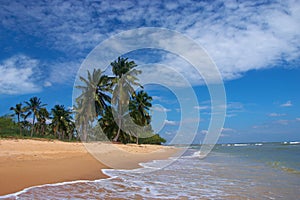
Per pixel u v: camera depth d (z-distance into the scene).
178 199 5.68
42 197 5.38
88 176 8.09
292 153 26.67
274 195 6.15
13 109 47.22
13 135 27.75
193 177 8.76
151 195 5.96
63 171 8.58
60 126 45.84
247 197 5.95
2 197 5.30
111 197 5.67
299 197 5.98
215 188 6.89
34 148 15.96
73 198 5.43
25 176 7.32
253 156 21.69
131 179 8.02
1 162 9.62
